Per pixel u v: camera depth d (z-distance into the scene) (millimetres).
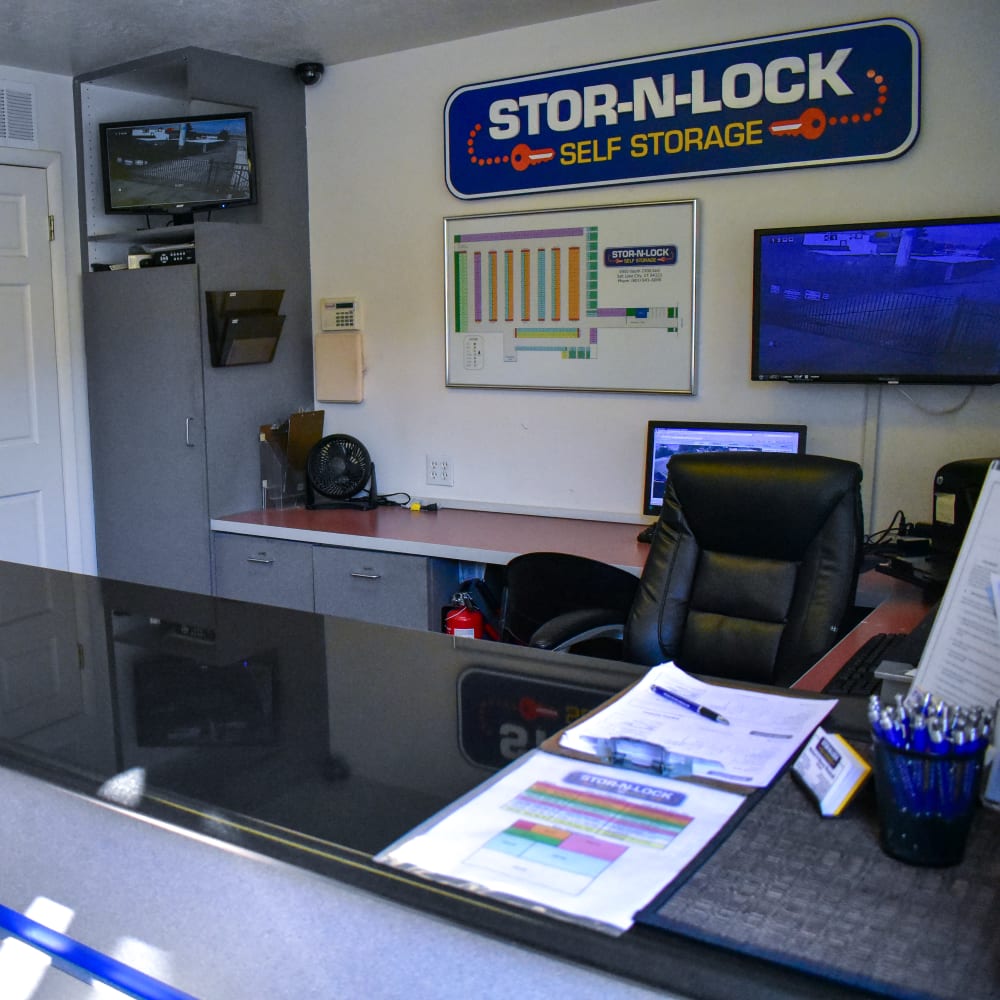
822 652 2158
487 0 3322
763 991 778
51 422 4309
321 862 972
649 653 2363
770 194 3258
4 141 4039
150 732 1336
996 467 1286
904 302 2938
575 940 835
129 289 4039
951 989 763
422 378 4043
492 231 3777
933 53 2955
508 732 1310
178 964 1130
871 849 969
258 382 4094
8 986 1321
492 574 3523
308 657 1654
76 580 2217
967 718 978
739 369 3379
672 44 3348
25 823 1258
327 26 3580
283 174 4125
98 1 3271
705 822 1015
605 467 3676
